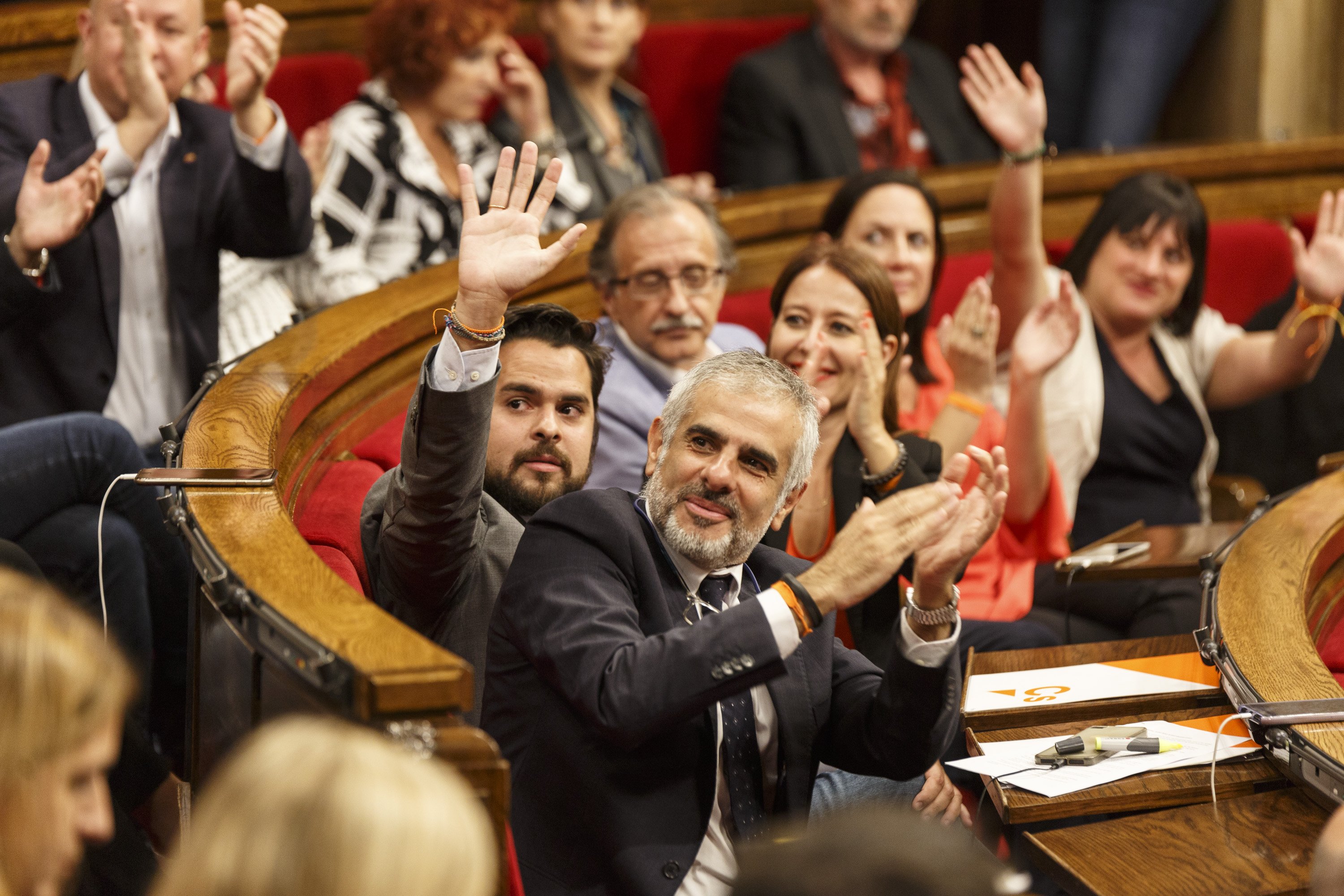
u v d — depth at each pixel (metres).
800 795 3.67
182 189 5.64
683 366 6.12
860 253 5.85
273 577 2.95
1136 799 3.34
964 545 3.49
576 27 8.62
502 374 4.49
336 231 7.44
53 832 2.06
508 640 3.63
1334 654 4.87
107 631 4.42
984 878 1.58
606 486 5.88
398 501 3.88
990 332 6.66
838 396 5.64
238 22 5.61
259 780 1.72
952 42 12.22
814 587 3.29
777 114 9.55
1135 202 7.46
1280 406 8.84
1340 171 10.44
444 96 7.79
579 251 7.08
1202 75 11.88
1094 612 6.62
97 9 5.45
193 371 5.71
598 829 3.42
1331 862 2.50
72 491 4.53
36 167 4.94
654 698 3.21
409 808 1.71
